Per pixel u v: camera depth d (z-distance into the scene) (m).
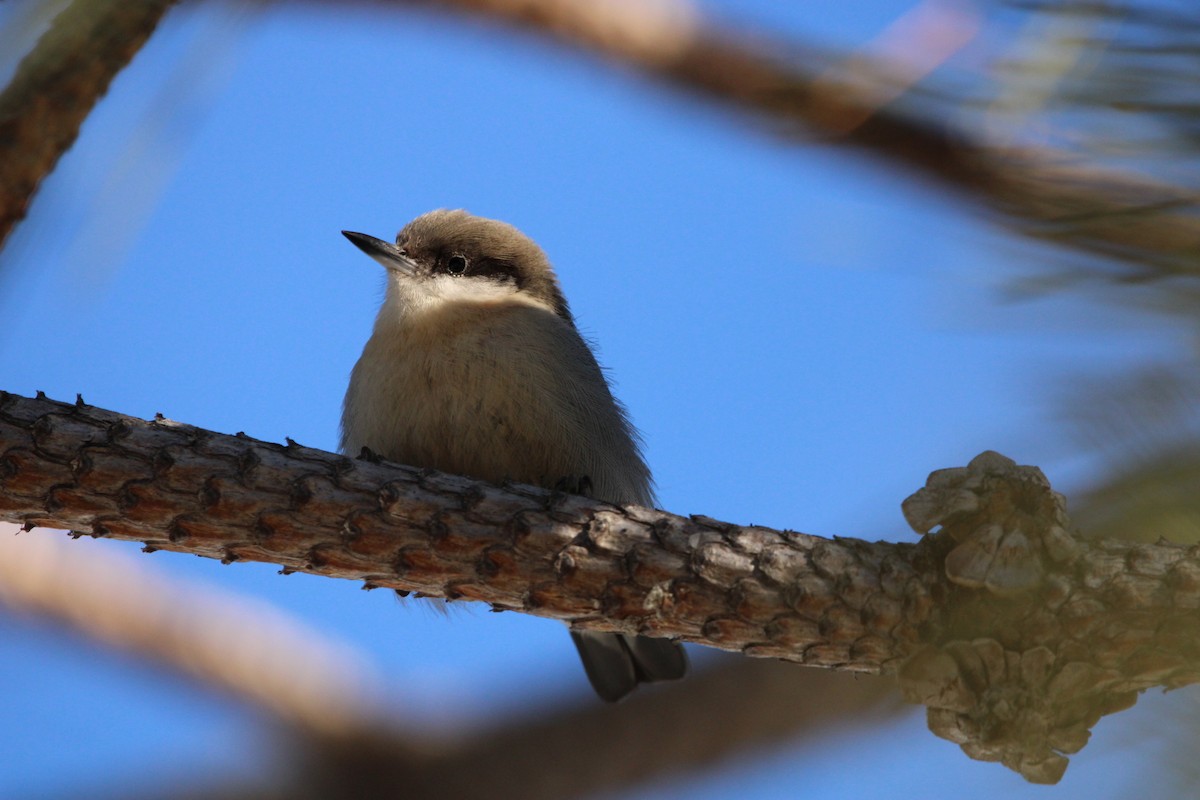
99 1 4.55
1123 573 4.91
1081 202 3.92
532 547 5.88
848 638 5.46
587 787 10.22
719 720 9.72
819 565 5.52
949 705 5.03
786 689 9.52
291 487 5.92
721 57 6.73
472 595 6.09
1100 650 4.91
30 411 5.88
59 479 5.77
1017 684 4.96
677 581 5.70
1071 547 4.98
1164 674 4.87
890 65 5.01
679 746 10.00
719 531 5.79
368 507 5.95
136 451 5.85
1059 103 3.42
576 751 10.34
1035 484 5.12
